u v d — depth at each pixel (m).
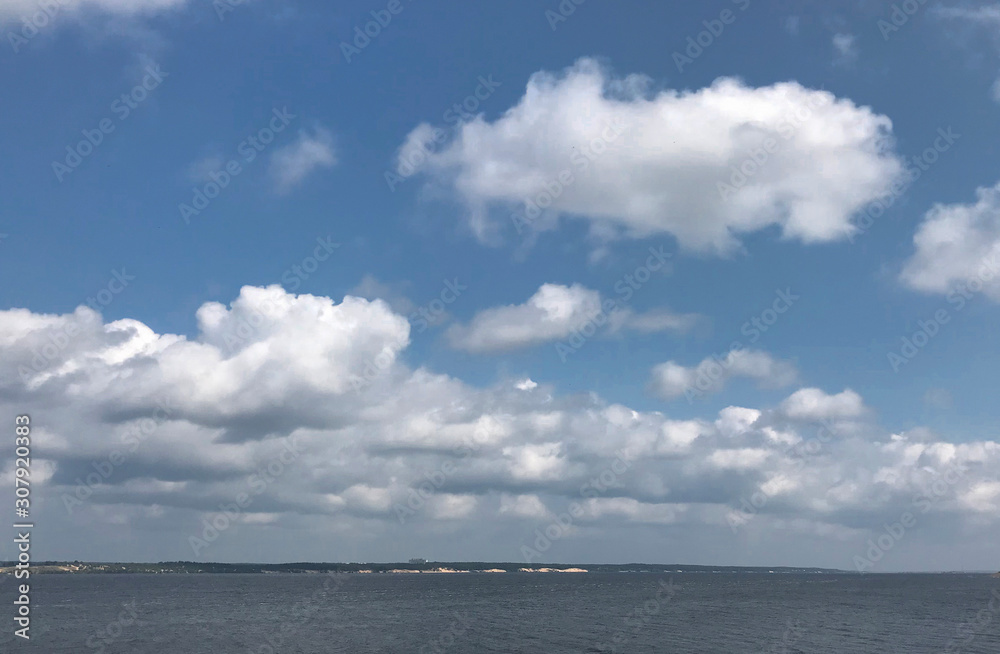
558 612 130.00
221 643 84.81
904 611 136.38
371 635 92.69
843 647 82.94
